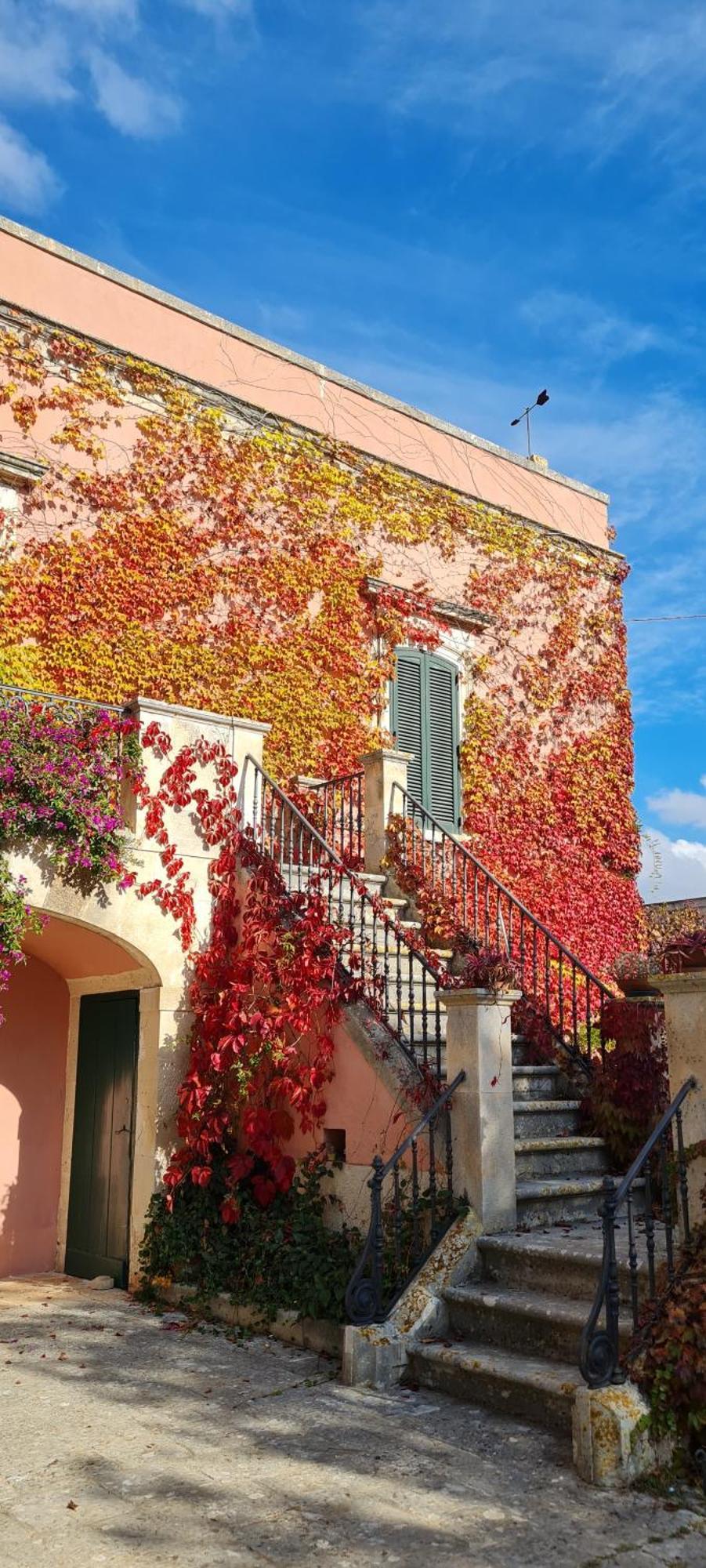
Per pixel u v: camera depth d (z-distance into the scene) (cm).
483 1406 476
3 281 980
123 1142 792
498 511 1333
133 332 1054
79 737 742
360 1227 629
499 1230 568
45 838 711
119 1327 639
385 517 1217
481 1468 407
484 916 916
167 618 1020
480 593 1294
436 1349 502
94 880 730
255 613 1083
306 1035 698
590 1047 754
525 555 1348
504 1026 600
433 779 1203
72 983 885
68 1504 377
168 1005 761
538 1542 348
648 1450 399
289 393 1159
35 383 980
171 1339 607
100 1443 435
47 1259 848
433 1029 743
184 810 787
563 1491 386
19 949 689
